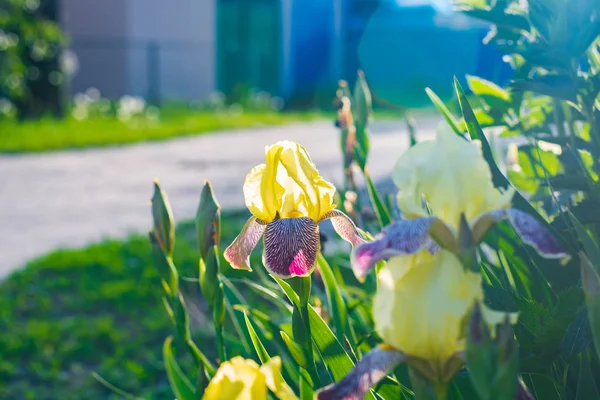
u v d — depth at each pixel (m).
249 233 1.79
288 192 1.73
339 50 26.25
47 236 8.49
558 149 2.23
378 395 1.59
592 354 1.67
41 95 19.09
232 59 26.72
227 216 8.68
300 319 1.61
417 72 25.17
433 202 1.17
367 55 26.02
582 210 1.73
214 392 1.06
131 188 11.17
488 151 1.63
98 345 5.58
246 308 2.08
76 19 24.05
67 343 5.55
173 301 2.03
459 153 1.16
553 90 1.72
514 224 1.15
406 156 1.19
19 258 7.70
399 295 1.11
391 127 17.97
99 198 10.51
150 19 24.38
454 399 1.46
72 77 24.05
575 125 2.16
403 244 1.12
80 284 6.72
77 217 9.40
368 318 2.16
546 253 1.13
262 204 1.75
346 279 2.75
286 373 2.04
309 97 26.44
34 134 16.53
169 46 24.86
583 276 1.13
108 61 24.00
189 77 25.52
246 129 19.78
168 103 24.06
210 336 5.35
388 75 25.69
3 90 17.70
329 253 3.59
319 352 1.64
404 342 1.11
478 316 1.02
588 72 1.86
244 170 12.63
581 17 1.68
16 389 4.93
